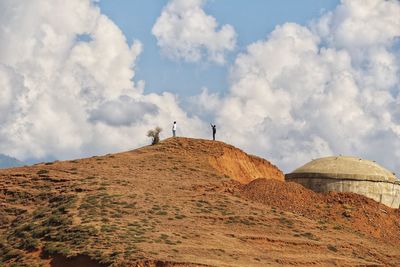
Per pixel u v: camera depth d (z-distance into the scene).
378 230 108.44
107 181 110.56
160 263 83.38
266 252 93.81
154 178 113.69
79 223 94.94
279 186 113.38
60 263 87.38
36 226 97.69
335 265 93.62
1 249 94.81
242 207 105.50
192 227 96.38
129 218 96.94
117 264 83.25
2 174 116.75
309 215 108.38
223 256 89.31
